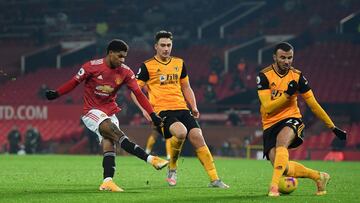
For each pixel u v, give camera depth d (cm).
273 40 10825
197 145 2700
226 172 4138
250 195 2308
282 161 2269
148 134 8138
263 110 2394
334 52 10375
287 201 2114
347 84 9525
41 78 10756
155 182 3034
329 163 6150
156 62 2762
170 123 2697
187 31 11831
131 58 11100
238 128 8069
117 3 12494
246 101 9069
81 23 12419
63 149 8606
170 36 2773
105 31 11719
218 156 8044
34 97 10244
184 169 4244
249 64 10350
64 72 10894
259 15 11812
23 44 12088
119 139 2364
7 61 11450
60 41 11750
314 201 2136
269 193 2272
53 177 3359
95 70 2447
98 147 8162
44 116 9362
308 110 8388
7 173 3703
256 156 7819
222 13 12138
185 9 12200
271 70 2361
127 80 2466
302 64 10144
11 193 2345
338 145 7675
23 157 6594
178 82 2773
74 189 2548
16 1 12812
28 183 2905
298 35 10688
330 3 11581
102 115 2422
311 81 9688
